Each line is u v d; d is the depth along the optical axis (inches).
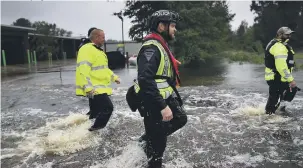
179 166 131.0
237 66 634.8
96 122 181.8
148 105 108.6
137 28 762.2
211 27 762.8
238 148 150.6
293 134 168.6
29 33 1494.8
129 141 167.2
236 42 1286.9
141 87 104.8
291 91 198.4
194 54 701.3
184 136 170.7
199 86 362.0
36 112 257.6
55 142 168.9
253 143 156.9
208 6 804.6
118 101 288.0
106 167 133.9
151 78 104.5
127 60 803.4
